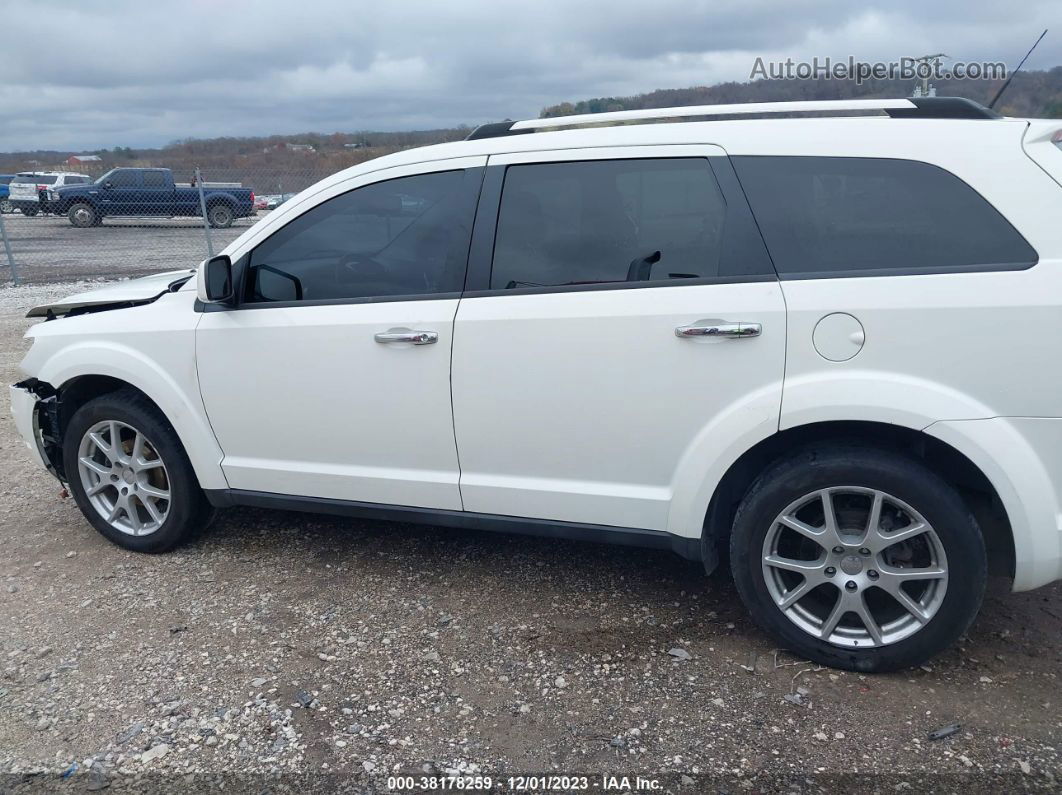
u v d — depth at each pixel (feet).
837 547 9.63
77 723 9.39
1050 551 8.96
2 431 20.54
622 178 10.32
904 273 9.15
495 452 11.03
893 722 9.02
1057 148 8.92
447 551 13.44
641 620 11.24
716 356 9.70
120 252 56.34
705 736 8.91
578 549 13.42
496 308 10.64
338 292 11.71
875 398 9.07
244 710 9.52
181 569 13.05
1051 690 9.46
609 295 10.18
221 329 12.12
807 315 9.31
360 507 12.10
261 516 15.01
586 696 9.63
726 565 12.80
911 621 9.61
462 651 10.59
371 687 9.89
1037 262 8.75
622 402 10.21
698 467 10.01
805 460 9.58
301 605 11.84
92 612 11.82
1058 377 8.61
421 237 11.26
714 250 9.86
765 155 9.77
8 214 79.05
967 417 8.87
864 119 9.62
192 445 12.68
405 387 11.20
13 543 14.23
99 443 13.41
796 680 9.81
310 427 11.95
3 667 10.52
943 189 9.13
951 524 9.07
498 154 10.92
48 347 13.43
